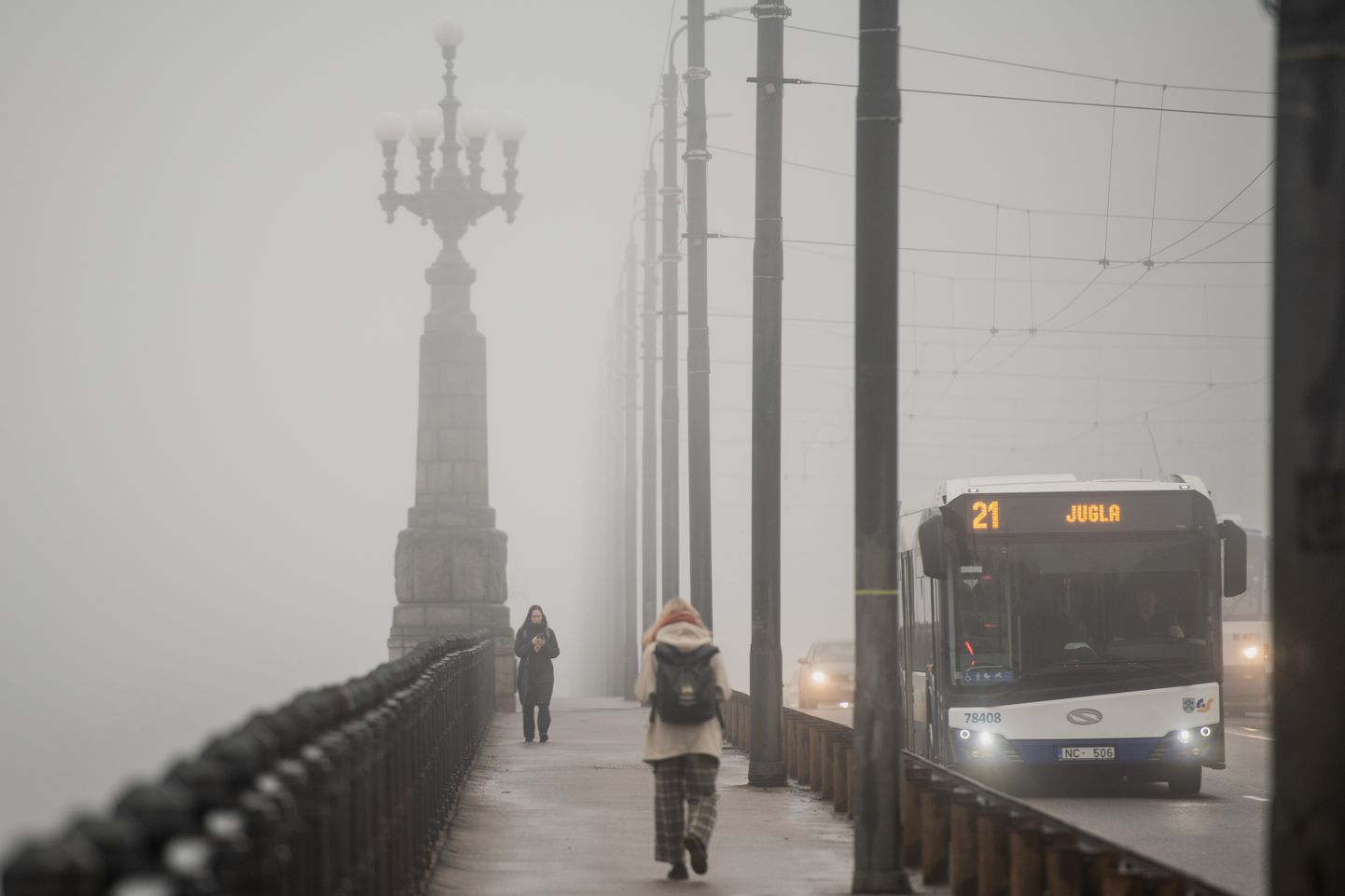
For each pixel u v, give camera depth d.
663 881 24.58
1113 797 40.19
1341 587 12.46
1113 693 39.22
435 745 26.59
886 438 24.41
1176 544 39.72
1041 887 19.95
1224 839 31.41
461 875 25.23
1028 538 39.91
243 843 9.12
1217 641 39.53
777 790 39.47
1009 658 39.59
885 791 23.91
